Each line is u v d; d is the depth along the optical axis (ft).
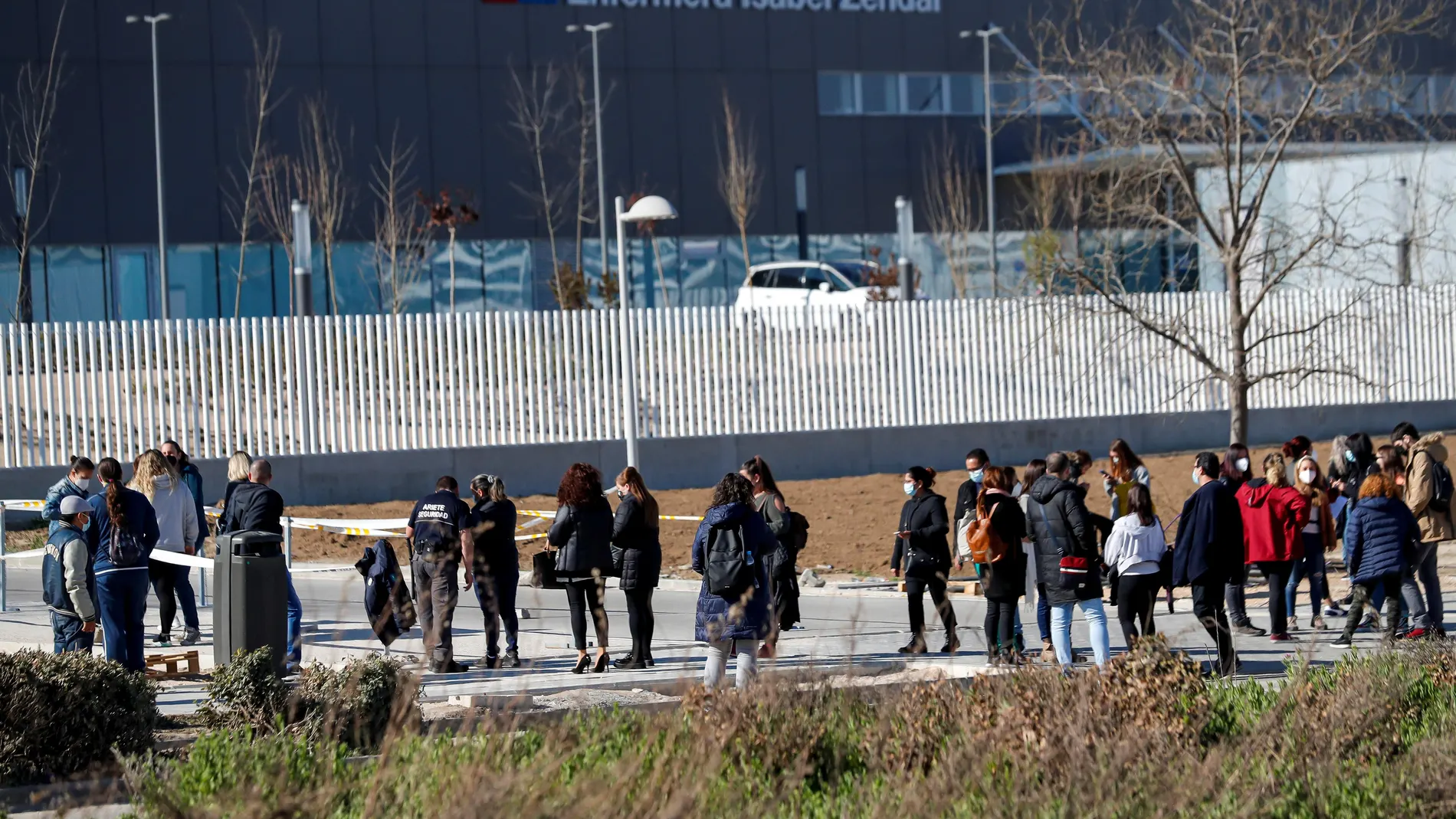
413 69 323.78
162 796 48.70
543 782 43.80
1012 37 363.15
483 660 92.27
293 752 53.83
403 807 45.52
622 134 338.95
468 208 301.43
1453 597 121.19
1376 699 60.64
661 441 195.00
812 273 288.10
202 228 307.99
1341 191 218.79
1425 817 52.11
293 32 314.96
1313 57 152.05
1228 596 103.19
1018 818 46.01
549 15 333.62
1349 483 115.03
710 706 54.70
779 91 350.84
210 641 103.96
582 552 88.63
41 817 55.98
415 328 186.50
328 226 288.51
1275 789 50.55
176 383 177.58
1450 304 224.12
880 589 132.98
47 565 80.28
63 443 172.55
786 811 48.62
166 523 100.73
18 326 172.55
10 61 293.02
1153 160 163.63
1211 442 217.56
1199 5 172.55
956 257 342.03
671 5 343.05
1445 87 309.42
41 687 63.52
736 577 74.79
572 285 295.69
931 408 206.49
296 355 181.98
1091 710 53.88
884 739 53.26
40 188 295.89
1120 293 176.14
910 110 362.53
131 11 303.07
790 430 200.64
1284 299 217.36
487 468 188.65
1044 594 86.53
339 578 138.00
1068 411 211.61
